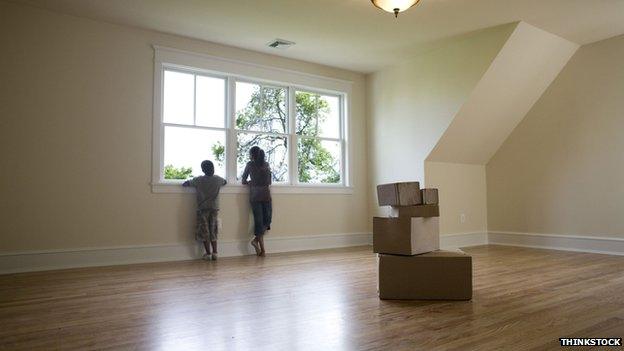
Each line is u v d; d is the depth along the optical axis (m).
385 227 2.86
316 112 6.07
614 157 4.95
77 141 4.30
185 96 4.98
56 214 4.16
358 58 5.74
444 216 5.78
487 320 2.32
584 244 5.22
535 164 5.75
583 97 5.25
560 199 5.48
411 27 4.66
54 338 2.07
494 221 6.26
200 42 5.04
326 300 2.82
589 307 2.58
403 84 5.93
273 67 5.57
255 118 5.46
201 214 4.75
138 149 4.61
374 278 3.60
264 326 2.25
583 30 4.77
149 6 4.11
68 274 3.84
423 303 2.72
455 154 5.82
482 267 4.08
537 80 5.39
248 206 5.24
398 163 5.96
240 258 4.87
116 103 4.52
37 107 4.12
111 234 4.42
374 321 2.32
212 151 5.11
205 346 1.95
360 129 6.44
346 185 6.23
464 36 4.96
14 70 4.03
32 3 4.05
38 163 4.10
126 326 2.27
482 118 5.47
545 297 2.84
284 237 5.54
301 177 5.84
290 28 4.67
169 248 4.71
